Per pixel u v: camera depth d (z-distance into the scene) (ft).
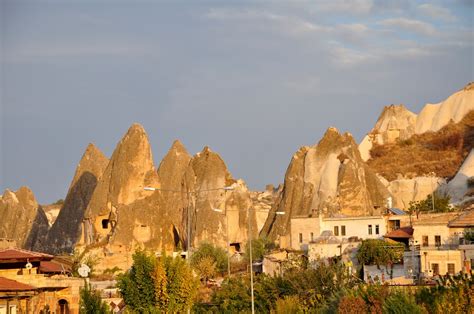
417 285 255.50
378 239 385.70
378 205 583.58
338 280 298.56
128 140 604.08
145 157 600.80
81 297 248.52
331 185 589.73
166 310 276.41
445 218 373.40
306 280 300.61
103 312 253.65
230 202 600.80
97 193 603.26
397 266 339.57
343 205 577.43
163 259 279.90
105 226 601.21
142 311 275.80
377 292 219.61
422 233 361.10
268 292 305.94
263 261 425.28
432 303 211.00
